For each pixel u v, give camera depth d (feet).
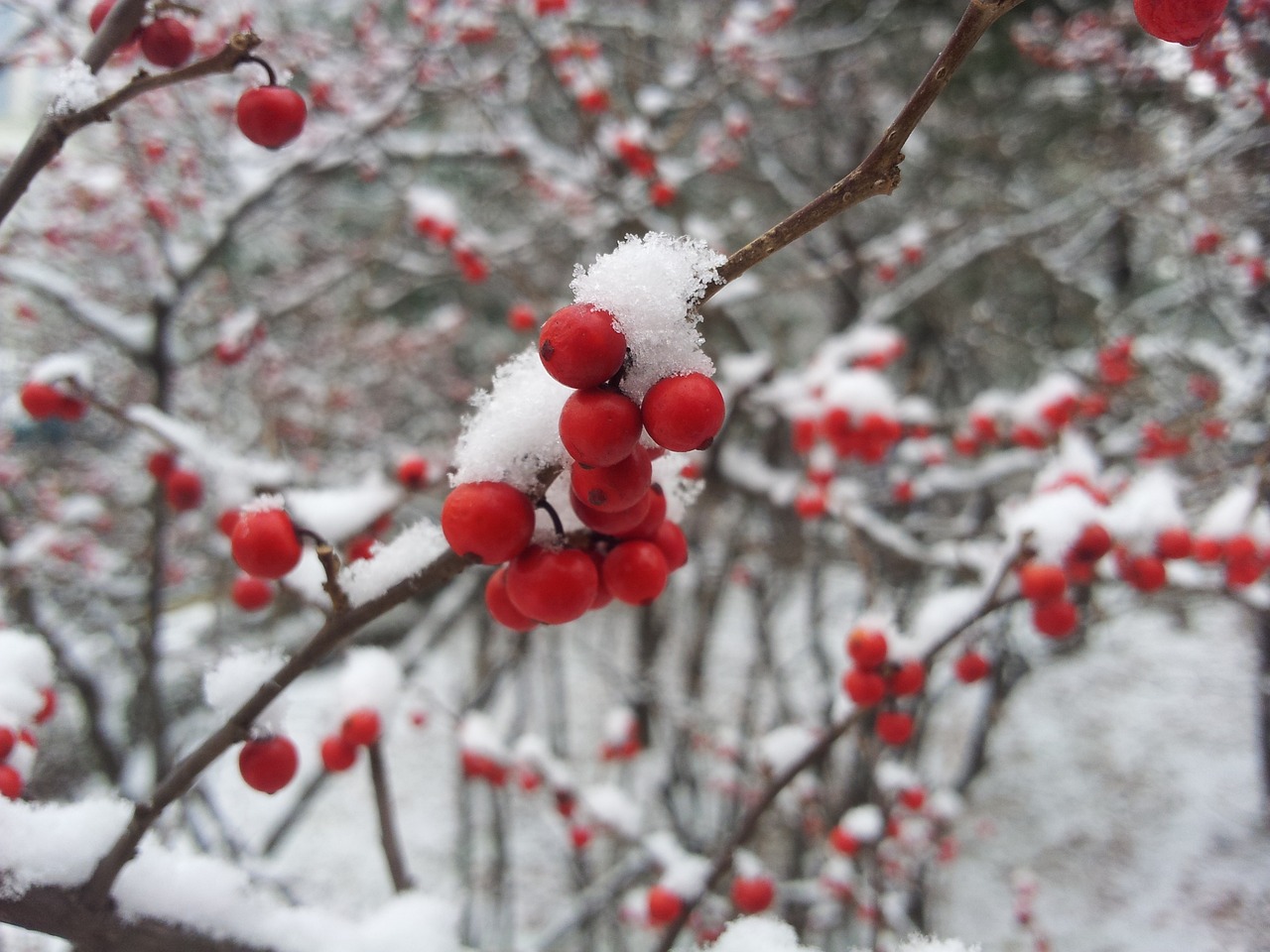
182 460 7.02
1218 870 14.92
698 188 22.75
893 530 11.94
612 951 14.71
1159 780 17.10
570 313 2.93
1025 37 13.82
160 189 12.55
